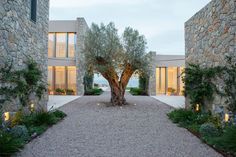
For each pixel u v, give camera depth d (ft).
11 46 21.74
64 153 15.01
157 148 16.26
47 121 23.17
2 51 20.04
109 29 41.22
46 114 23.82
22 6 24.26
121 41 41.47
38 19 29.35
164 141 18.06
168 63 70.54
